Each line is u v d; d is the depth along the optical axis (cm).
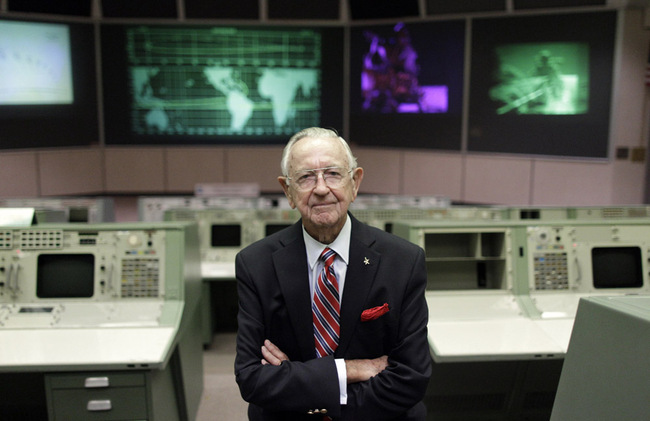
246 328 138
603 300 98
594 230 249
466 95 695
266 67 752
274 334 142
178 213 377
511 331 222
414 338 136
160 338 213
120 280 233
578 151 638
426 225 243
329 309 139
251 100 758
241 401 295
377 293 138
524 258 246
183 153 763
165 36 730
